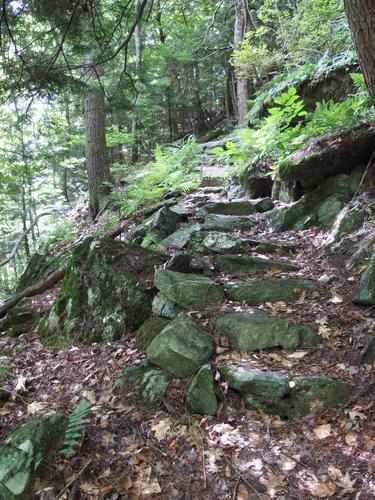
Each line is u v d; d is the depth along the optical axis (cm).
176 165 873
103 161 1055
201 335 357
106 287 464
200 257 489
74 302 472
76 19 453
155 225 636
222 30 1452
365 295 370
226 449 276
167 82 1452
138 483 262
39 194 1380
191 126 2008
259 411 302
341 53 745
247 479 255
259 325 360
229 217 622
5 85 486
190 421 301
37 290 631
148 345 389
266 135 659
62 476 271
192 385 321
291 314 380
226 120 1706
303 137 619
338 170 551
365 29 292
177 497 251
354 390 302
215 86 1936
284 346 347
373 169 517
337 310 374
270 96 896
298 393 303
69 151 1456
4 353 465
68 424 302
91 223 1002
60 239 964
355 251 445
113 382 360
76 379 383
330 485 244
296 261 483
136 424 311
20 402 363
